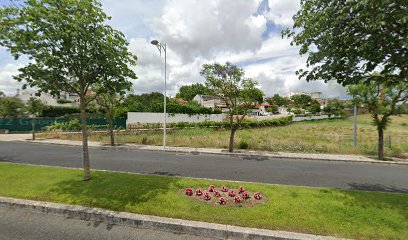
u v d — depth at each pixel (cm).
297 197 426
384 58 345
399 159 958
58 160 848
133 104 2839
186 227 326
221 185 504
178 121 2841
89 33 429
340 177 670
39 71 411
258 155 1028
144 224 339
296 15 430
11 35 393
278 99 8381
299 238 295
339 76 404
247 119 3153
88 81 503
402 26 301
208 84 1102
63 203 394
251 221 332
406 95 679
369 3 297
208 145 1262
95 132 1838
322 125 3094
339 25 355
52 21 404
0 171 602
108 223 351
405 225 322
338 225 322
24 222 352
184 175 654
